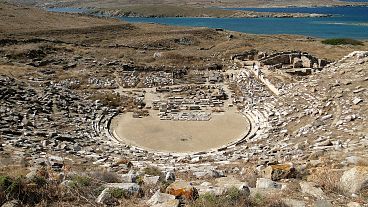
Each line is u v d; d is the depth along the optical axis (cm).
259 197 1288
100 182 1497
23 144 2503
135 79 5794
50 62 6419
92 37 9062
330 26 15950
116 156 2686
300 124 3067
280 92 4188
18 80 4403
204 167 2222
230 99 4781
